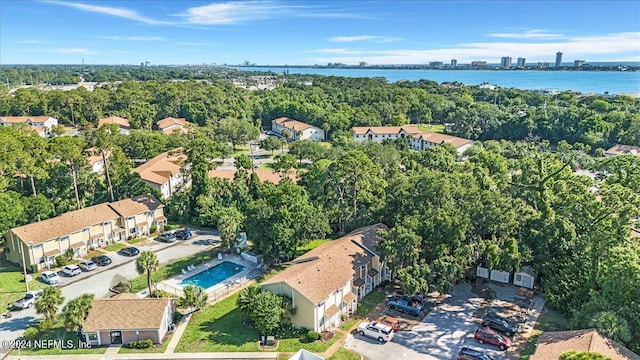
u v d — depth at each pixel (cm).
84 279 5534
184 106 17175
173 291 5191
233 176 8569
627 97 17962
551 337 3653
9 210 6097
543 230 4884
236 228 6269
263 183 7881
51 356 3962
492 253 4744
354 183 6619
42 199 6731
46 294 4362
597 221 4725
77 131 14975
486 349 3969
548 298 4559
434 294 5000
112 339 4150
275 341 4125
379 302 4853
